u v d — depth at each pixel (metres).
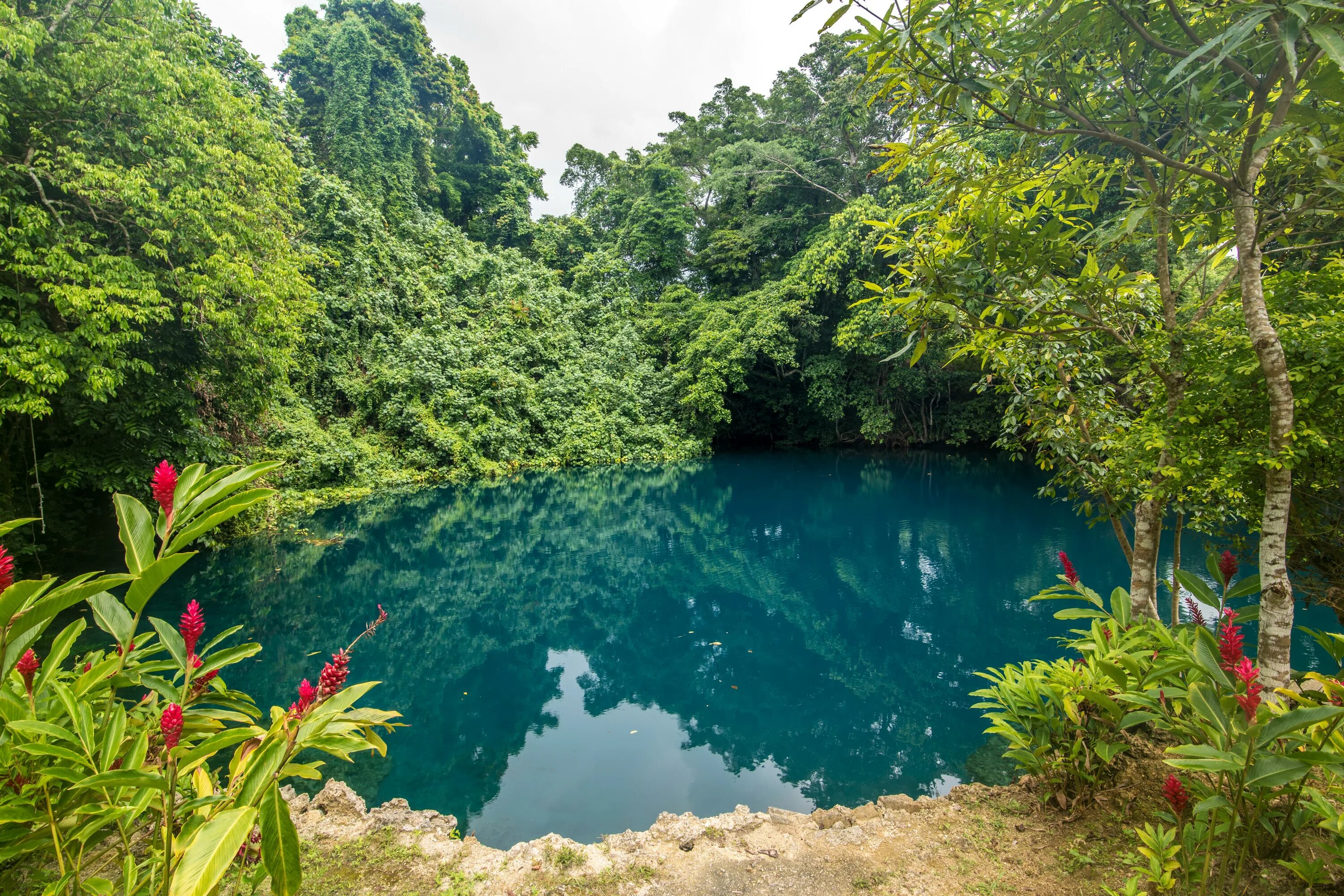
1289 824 2.00
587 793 3.59
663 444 20.20
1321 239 2.79
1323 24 1.67
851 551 9.27
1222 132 2.28
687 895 2.23
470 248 21.19
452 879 2.30
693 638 6.16
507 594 7.49
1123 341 2.73
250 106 8.38
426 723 4.48
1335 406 2.07
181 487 1.68
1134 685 2.49
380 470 14.06
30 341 5.35
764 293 20.19
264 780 1.41
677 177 23.62
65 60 5.70
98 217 6.28
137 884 1.60
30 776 1.66
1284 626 2.10
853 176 20.45
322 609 6.66
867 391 20.55
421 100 23.62
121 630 1.87
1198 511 2.97
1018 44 2.30
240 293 7.44
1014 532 10.00
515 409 17.36
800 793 3.57
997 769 3.72
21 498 7.35
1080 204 2.93
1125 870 2.17
